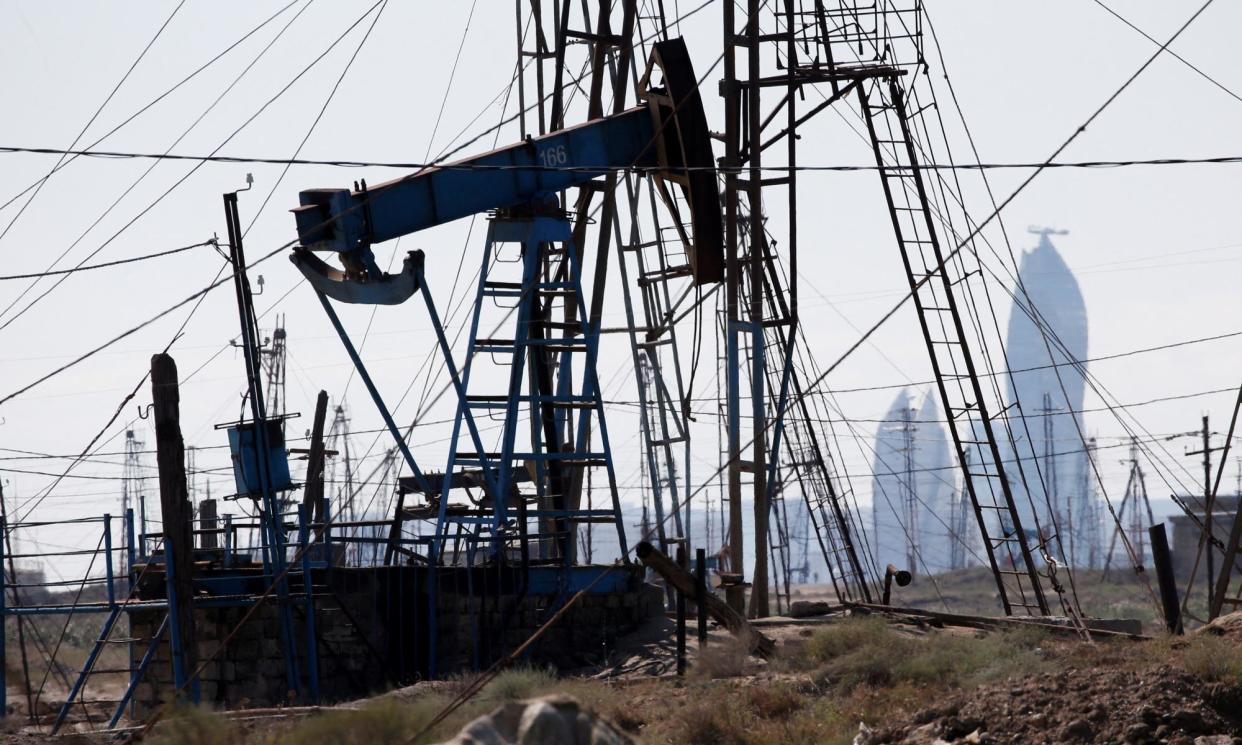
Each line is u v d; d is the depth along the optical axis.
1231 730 34.56
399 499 69.31
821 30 70.00
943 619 62.88
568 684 47.62
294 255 62.47
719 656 51.06
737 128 69.19
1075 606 65.62
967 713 36.69
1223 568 60.97
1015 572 69.56
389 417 64.25
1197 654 38.00
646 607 66.00
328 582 60.81
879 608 67.25
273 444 61.28
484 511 65.12
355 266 62.44
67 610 55.69
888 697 42.81
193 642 53.88
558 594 63.28
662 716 43.28
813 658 50.41
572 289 65.12
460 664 60.84
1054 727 35.25
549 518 66.88
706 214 67.94
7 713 62.81
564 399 64.88
